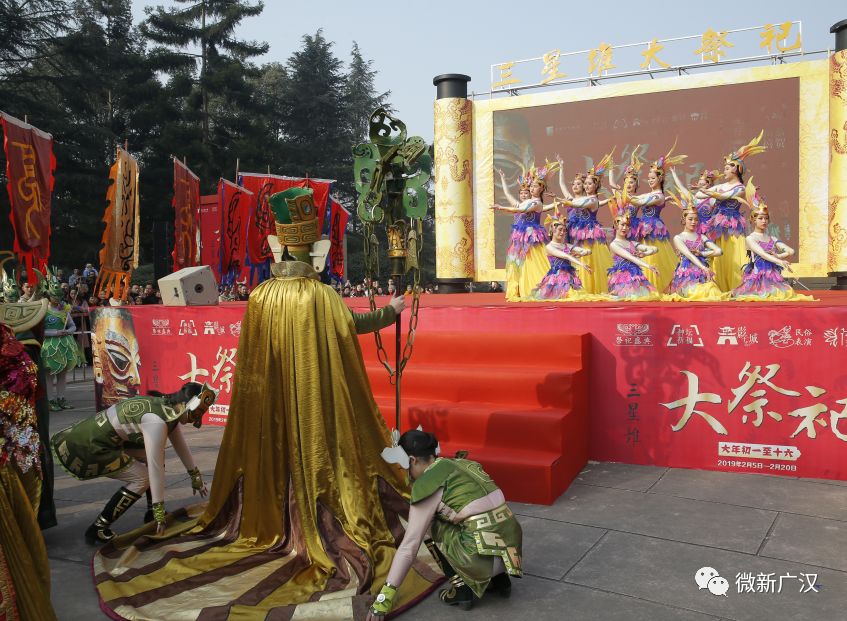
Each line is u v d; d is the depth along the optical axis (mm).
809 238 12742
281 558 3639
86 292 13250
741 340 5309
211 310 7570
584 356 5566
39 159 8938
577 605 3203
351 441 3670
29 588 2701
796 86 12742
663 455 5559
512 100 14781
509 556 3127
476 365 5809
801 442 5176
